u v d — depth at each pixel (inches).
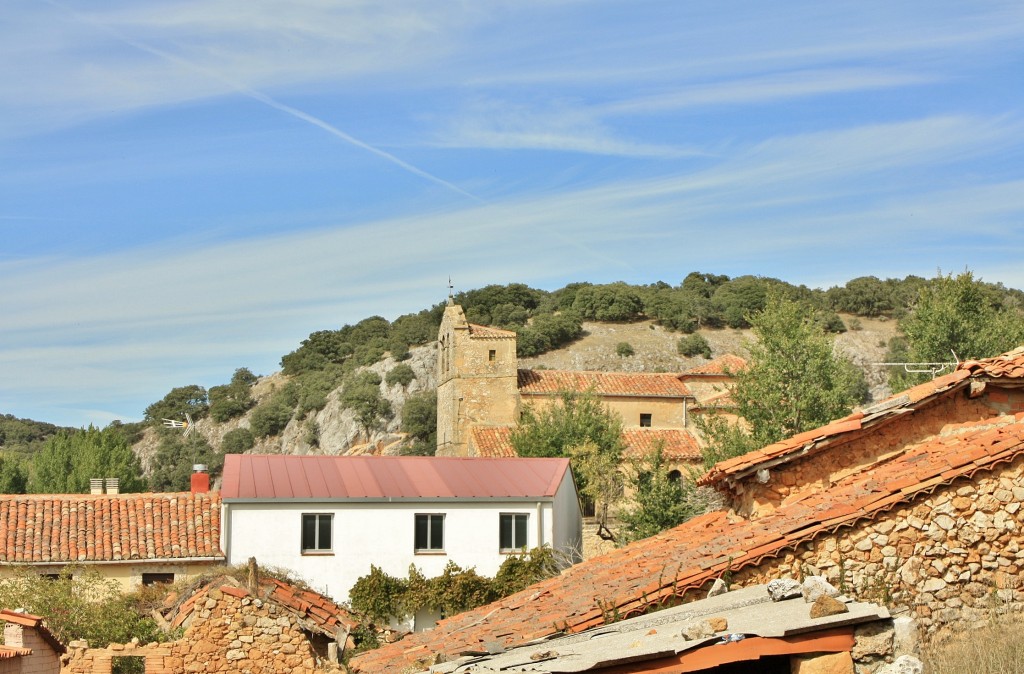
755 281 6333.7
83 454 3083.2
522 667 364.5
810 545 521.0
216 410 6102.4
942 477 519.5
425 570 1676.9
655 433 2536.9
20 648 945.5
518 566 1628.9
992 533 514.3
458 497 1704.0
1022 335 2134.6
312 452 5438.0
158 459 5629.9
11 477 3575.3
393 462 1845.5
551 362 5674.2
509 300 6294.3
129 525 1643.7
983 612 506.6
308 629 1197.1
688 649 337.1
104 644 1228.5
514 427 2551.7
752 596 442.6
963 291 2167.8
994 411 617.3
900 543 518.0
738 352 5743.1
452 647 541.6
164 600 1363.2
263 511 1642.5
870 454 630.5
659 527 1790.1
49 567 1557.6
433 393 5113.2
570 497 1967.3
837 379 1936.5
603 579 617.3
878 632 341.4
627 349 5703.7
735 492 665.6
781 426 1886.1
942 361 2107.5
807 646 338.6
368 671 571.2
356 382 5526.6
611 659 335.9
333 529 1660.9
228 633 1074.7
